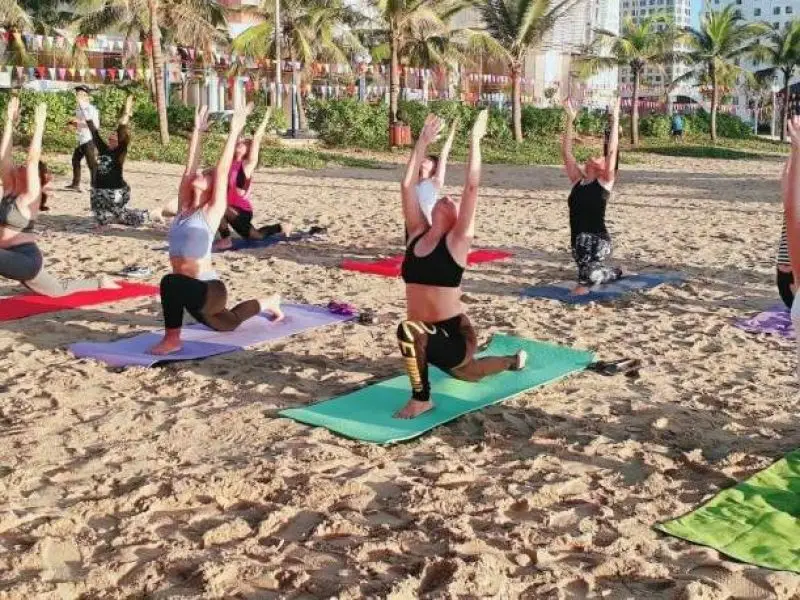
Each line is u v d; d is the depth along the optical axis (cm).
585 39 5300
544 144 3578
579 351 687
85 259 1052
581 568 374
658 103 5556
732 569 371
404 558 383
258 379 621
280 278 972
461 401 573
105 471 467
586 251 909
